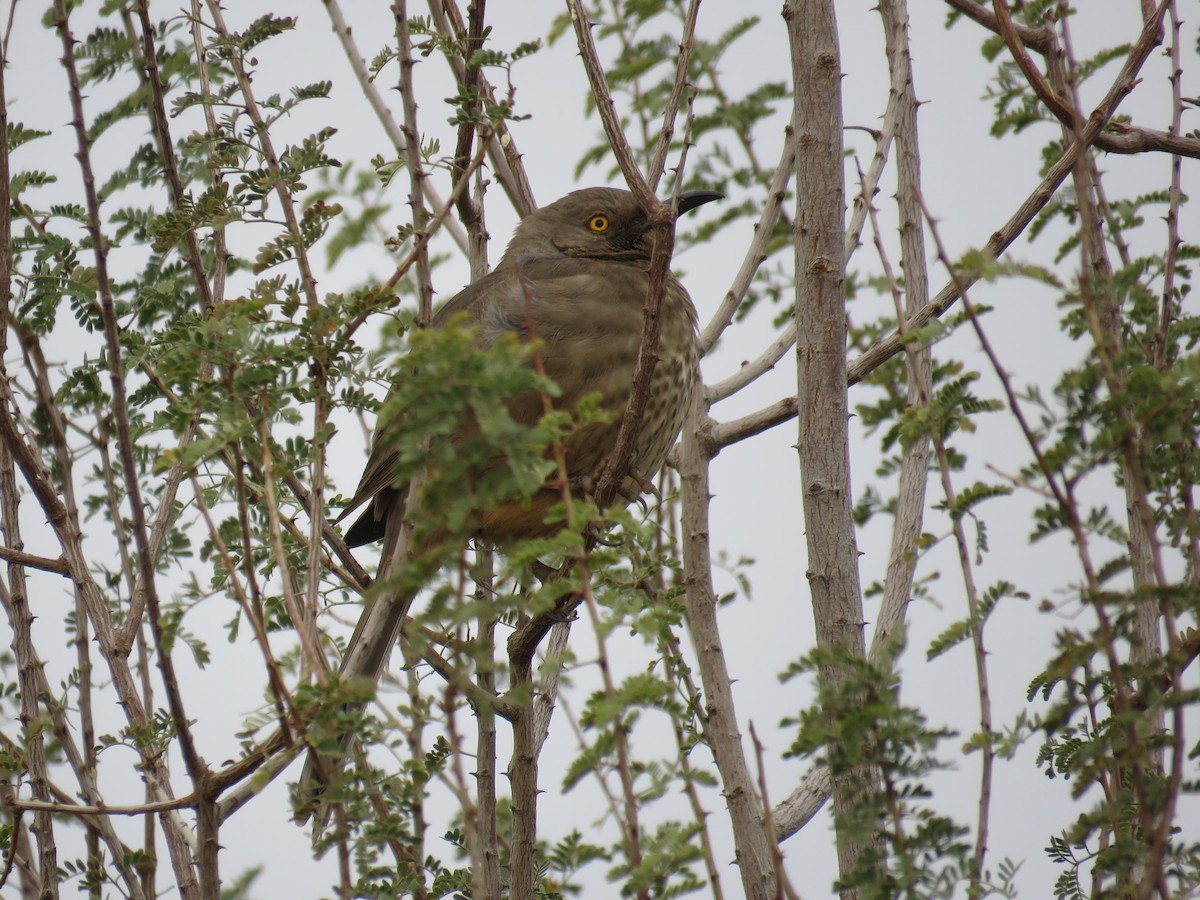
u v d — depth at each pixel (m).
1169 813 5.07
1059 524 5.45
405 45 7.93
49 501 7.57
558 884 7.60
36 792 7.36
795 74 7.59
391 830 5.81
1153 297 6.69
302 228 7.05
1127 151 8.08
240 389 6.09
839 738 5.14
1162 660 5.46
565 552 5.39
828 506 7.37
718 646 8.03
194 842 7.42
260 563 8.05
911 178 8.96
